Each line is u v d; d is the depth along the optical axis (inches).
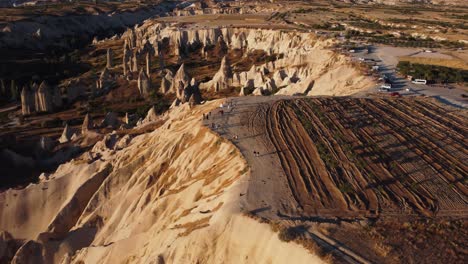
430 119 2395.4
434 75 3255.4
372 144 2059.5
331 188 1648.6
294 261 1272.1
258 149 1985.7
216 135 2162.9
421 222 1423.5
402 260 1234.0
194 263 1457.9
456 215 1482.5
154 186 2225.6
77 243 2288.4
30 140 4077.3
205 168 2034.9
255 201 1544.0
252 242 1390.3
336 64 3887.8
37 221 2684.5
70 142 3873.0
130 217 2178.9
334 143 2071.9
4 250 2588.6
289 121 2349.9
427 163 1881.2
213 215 1550.2
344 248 1277.1
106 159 2869.1
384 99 2755.9
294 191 1619.1
